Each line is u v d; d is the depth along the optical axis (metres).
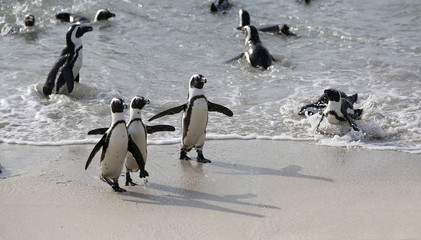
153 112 14.58
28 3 25.81
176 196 9.95
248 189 10.23
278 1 26.80
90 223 8.97
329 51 20.16
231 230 8.72
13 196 9.88
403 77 17.30
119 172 10.04
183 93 16.14
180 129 13.48
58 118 14.13
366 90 16.19
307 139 12.83
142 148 10.21
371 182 10.53
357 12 24.80
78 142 12.55
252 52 18.78
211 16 24.59
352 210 9.37
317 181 10.57
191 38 21.67
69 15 24.12
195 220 9.05
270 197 9.89
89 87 16.20
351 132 12.93
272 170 11.10
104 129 10.41
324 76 17.53
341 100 13.40
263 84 16.89
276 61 19.12
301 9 25.58
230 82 17.05
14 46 20.33
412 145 12.49
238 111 14.66
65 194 9.98
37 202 9.67
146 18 24.05
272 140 12.77
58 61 15.87
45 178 10.65
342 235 8.54
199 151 11.46
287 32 22.20
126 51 19.91
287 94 15.95
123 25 23.14
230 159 11.67
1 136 12.83
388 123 13.72
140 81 17.00
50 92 15.52
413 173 10.95
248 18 22.75
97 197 9.88
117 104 9.59
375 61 18.86
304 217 9.13
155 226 8.87
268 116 14.31
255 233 8.62
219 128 13.44
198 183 10.50
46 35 21.94
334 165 11.35
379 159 11.67
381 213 9.24
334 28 22.75
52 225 8.91
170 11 25.03
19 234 8.66
